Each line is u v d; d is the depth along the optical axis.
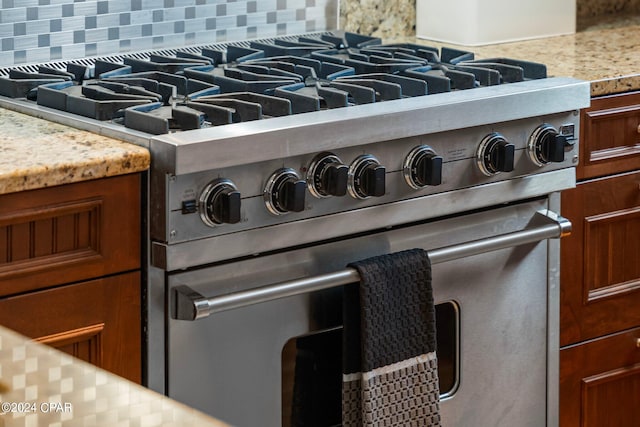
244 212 1.71
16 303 1.57
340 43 2.55
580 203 2.33
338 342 1.97
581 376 2.42
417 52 2.44
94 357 1.68
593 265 2.39
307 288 1.77
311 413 1.96
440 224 2.02
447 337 2.11
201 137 1.63
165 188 1.63
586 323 2.40
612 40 2.86
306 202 1.78
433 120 1.88
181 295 1.69
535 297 2.21
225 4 2.62
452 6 2.82
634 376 2.53
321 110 1.86
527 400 2.26
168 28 2.53
